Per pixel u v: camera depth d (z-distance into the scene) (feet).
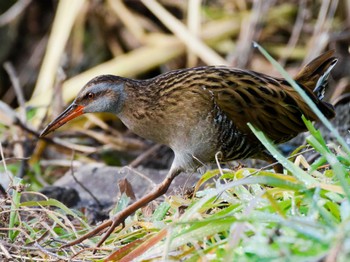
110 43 57.93
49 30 60.80
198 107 31.12
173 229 23.71
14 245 26.35
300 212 23.31
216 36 55.21
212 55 51.60
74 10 53.78
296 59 54.03
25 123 45.57
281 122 31.83
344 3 53.16
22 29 61.98
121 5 56.85
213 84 31.22
